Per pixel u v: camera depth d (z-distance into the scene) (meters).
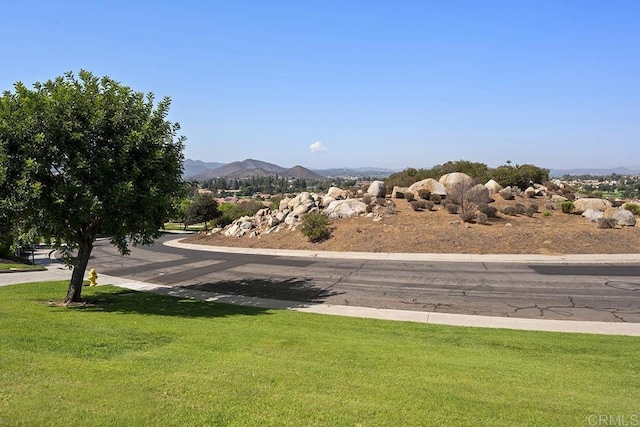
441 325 10.91
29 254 31.92
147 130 12.52
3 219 11.84
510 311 12.35
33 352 6.79
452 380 6.03
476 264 19.97
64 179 11.73
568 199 35.53
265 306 13.45
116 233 13.09
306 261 22.69
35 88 12.43
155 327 9.56
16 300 13.78
